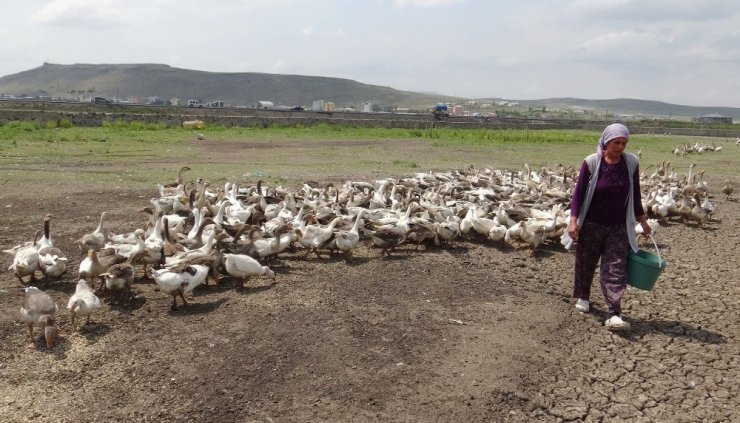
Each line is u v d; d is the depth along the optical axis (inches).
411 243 507.5
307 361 282.5
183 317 335.0
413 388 260.7
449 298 380.8
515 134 2351.1
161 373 266.8
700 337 327.6
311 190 687.1
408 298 378.3
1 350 285.6
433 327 330.0
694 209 660.1
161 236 439.5
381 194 668.1
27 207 625.6
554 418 243.9
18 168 929.5
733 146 2262.6
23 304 294.8
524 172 940.6
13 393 247.0
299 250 487.5
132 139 1584.6
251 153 1373.0
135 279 399.5
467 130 2672.2
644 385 272.4
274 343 301.0
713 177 1173.1
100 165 1025.5
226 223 503.5
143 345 295.6
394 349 299.3
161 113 2630.4
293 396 250.8
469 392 258.7
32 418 229.9
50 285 380.2
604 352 306.0
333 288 392.8
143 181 845.8
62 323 319.6
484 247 523.2
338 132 2298.2
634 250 335.6
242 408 240.8
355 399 250.1
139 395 248.5
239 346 296.4
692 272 461.7
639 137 2844.5
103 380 260.4
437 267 453.7
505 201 666.8
